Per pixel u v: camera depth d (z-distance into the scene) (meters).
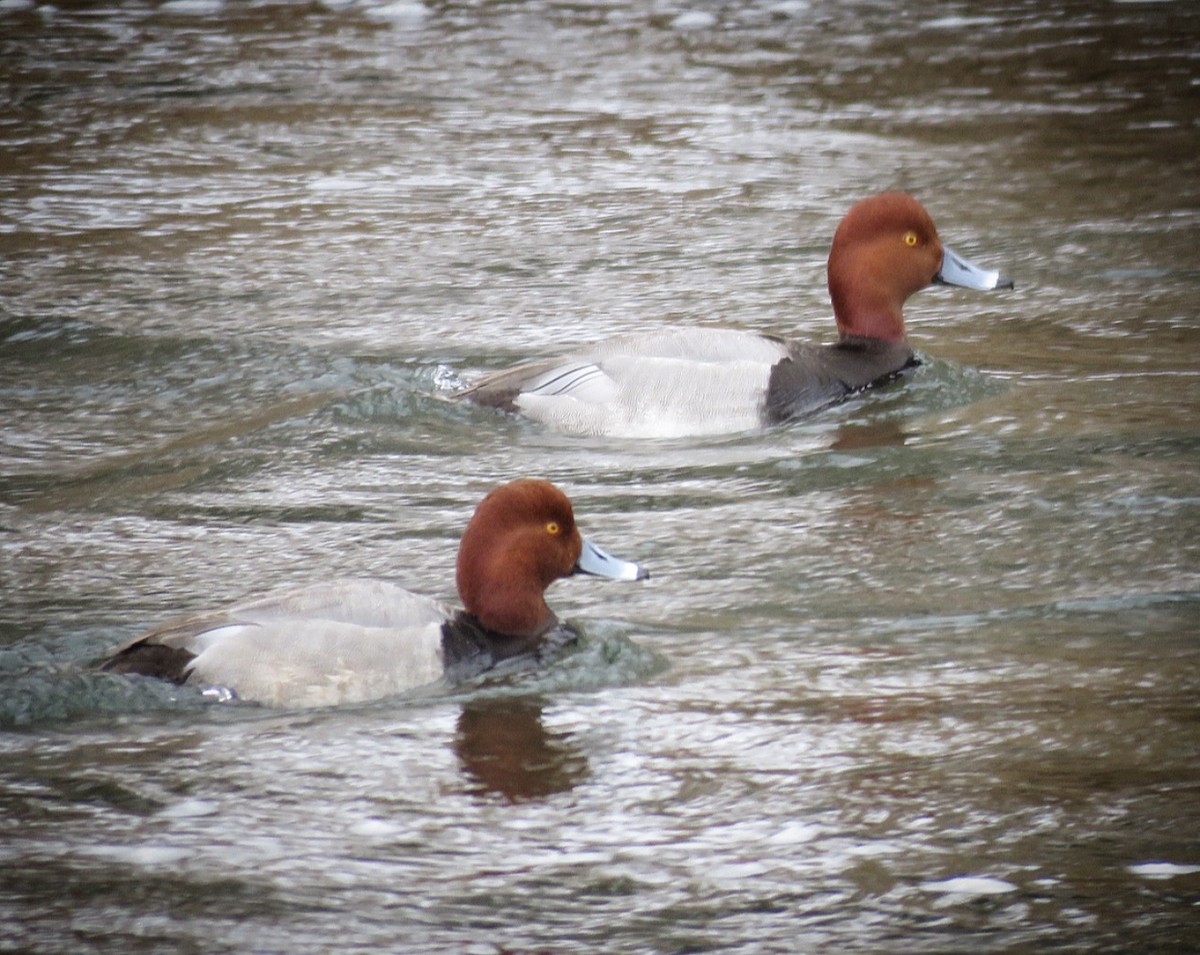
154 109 26.38
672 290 17.81
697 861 7.30
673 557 11.09
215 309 17.09
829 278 14.61
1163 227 19.77
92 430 13.84
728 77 28.19
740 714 8.71
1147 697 8.86
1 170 22.91
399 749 8.24
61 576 10.69
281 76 28.61
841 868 7.23
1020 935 6.72
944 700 8.88
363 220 20.70
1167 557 10.94
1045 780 7.97
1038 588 10.50
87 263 18.78
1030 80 27.41
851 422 13.62
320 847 7.35
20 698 8.55
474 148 24.14
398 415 13.81
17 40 31.31
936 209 20.77
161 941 6.65
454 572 10.79
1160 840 7.41
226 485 12.48
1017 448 13.02
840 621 10.04
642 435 13.44
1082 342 15.85
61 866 7.17
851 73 28.27
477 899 6.99
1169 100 25.84
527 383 13.81
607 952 6.62
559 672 9.12
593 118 25.75
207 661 8.67
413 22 32.84
